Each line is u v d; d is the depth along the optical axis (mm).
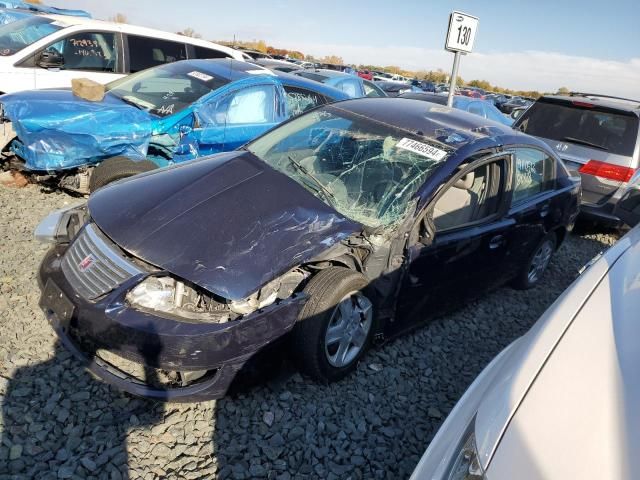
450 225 3594
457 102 10797
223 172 3355
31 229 4516
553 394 1519
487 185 3840
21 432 2453
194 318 2520
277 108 6047
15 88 6793
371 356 3475
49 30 7246
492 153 3729
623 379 1520
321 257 2947
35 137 4590
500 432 1469
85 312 2543
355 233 3029
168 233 2723
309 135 3926
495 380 1811
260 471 2443
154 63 8086
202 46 8641
